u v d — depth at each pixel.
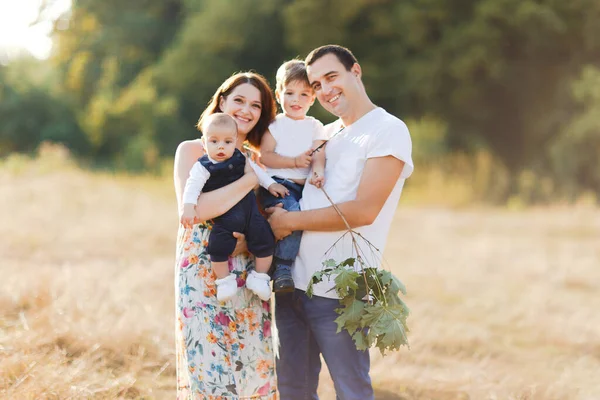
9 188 13.12
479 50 23.08
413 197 17.66
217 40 26.30
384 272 3.12
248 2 25.95
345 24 24.53
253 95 3.35
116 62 30.47
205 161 3.12
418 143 20.55
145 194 15.16
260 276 3.16
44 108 26.83
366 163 3.17
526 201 17.81
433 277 8.72
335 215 3.14
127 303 5.73
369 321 3.03
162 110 26.05
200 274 3.13
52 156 18.88
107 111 26.38
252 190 3.22
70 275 6.34
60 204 11.99
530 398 4.68
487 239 11.78
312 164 3.36
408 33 23.84
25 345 4.54
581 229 13.05
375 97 24.66
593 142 19.94
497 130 24.75
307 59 3.33
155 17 31.38
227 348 3.13
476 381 4.98
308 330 3.42
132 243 9.48
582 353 6.00
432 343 5.88
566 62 24.06
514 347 6.07
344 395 3.23
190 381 3.09
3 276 6.23
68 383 4.09
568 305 7.58
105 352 4.73
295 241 3.29
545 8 22.89
